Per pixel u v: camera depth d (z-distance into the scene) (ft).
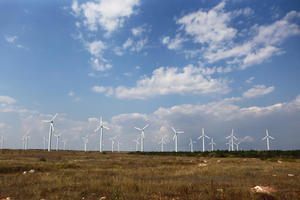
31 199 42.63
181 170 95.61
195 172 88.22
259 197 45.09
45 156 190.80
